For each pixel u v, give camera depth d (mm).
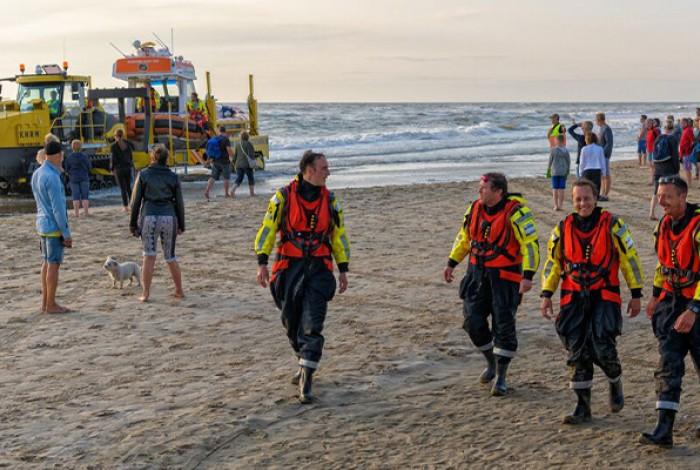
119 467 5047
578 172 16719
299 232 6137
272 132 61438
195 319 8742
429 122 75812
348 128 67125
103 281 10758
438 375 6809
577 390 5602
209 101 28547
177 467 5047
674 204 5070
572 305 5523
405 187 21453
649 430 5480
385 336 7984
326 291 6164
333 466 5023
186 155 26672
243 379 6742
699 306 4949
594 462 4996
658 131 23906
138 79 27109
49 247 8898
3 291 10195
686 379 6500
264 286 6230
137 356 7426
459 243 6363
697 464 4922
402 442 5391
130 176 18219
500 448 5254
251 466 5039
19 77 23141
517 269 6098
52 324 8586
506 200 6051
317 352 6098
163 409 6047
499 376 6223
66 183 22234
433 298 9547
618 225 5387
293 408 6051
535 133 59250
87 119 23578
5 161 22438
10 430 5668
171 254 9594
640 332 7961
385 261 11781
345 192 20375
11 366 7156
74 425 5742
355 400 6219
